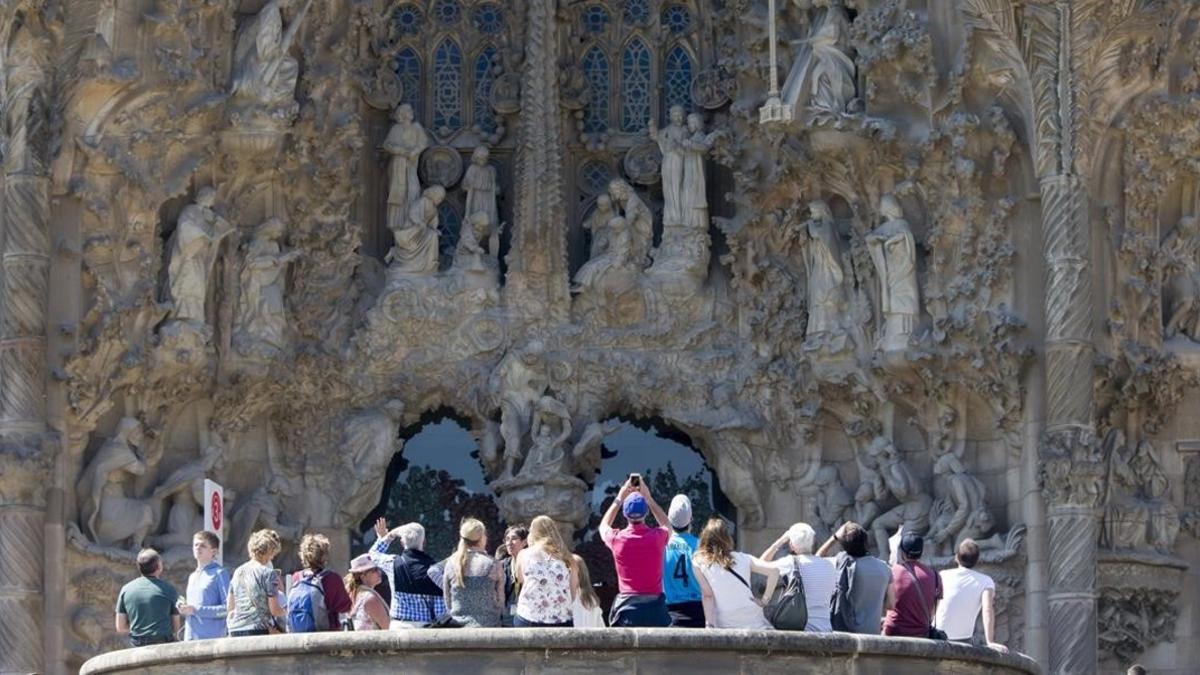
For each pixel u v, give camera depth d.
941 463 64.00
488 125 69.06
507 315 66.88
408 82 69.00
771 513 66.75
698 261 67.12
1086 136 61.56
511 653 41.03
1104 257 62.56
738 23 67.19
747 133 66.38
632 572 42.22
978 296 62.44
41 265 59.22
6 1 58.69
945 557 63.25
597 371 66.56
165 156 61.84
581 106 68.75
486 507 67.50
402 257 67.12
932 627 45.53
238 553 63.94
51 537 59.53
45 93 59.34
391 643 41.22
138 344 61.16
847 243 65.75
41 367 59.22
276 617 44.50
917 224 64.06
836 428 66.69
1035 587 62.28
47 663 59.31
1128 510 62.81
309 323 65.62
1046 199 61.22
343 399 66.38
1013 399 62.47
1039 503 62.31
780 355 66.75
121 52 60.53
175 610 46.28
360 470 66.06
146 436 62.44
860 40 63.09
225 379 63.72
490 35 69.25
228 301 63.62
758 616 42.44
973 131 62.00
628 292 66.81
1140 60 61.91
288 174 64.69
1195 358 63.38
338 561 65.94
